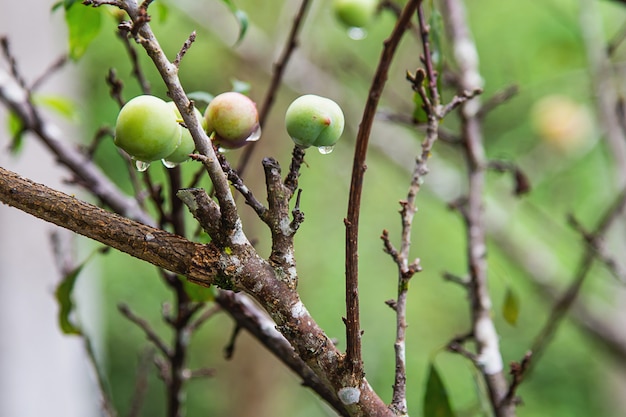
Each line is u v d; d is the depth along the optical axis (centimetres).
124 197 152
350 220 114
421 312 647
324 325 609
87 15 142
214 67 483
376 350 597
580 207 447
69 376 299
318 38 338
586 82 320
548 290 306
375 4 193
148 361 157
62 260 155
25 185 113
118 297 613
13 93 160
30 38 298
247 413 559
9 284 286
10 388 285
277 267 114
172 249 113
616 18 401
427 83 134
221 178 112
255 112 123
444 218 631
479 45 543
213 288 135
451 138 163
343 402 114
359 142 116
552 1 331
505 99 164
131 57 141
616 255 265
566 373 611
